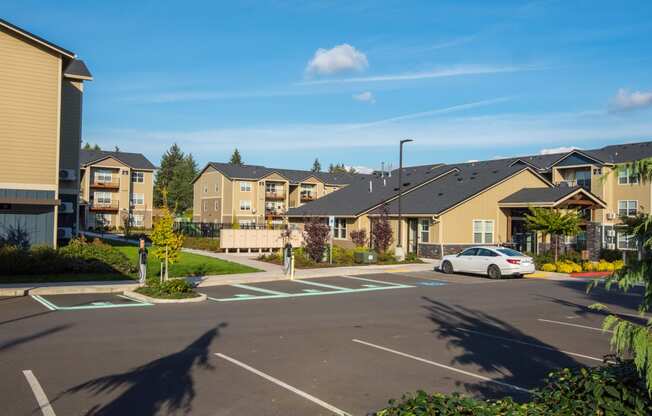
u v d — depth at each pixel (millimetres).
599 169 43188
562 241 36719
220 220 75375
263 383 8391
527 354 10570
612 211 42719
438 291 20969
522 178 38281
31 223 22969
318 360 9875
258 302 17453
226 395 7785
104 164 72562
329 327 13156
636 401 5020
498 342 11680
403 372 9148
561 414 5090
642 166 5164
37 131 23141
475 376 8977
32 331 12086
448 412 4906
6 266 20578
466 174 41938
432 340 11797
